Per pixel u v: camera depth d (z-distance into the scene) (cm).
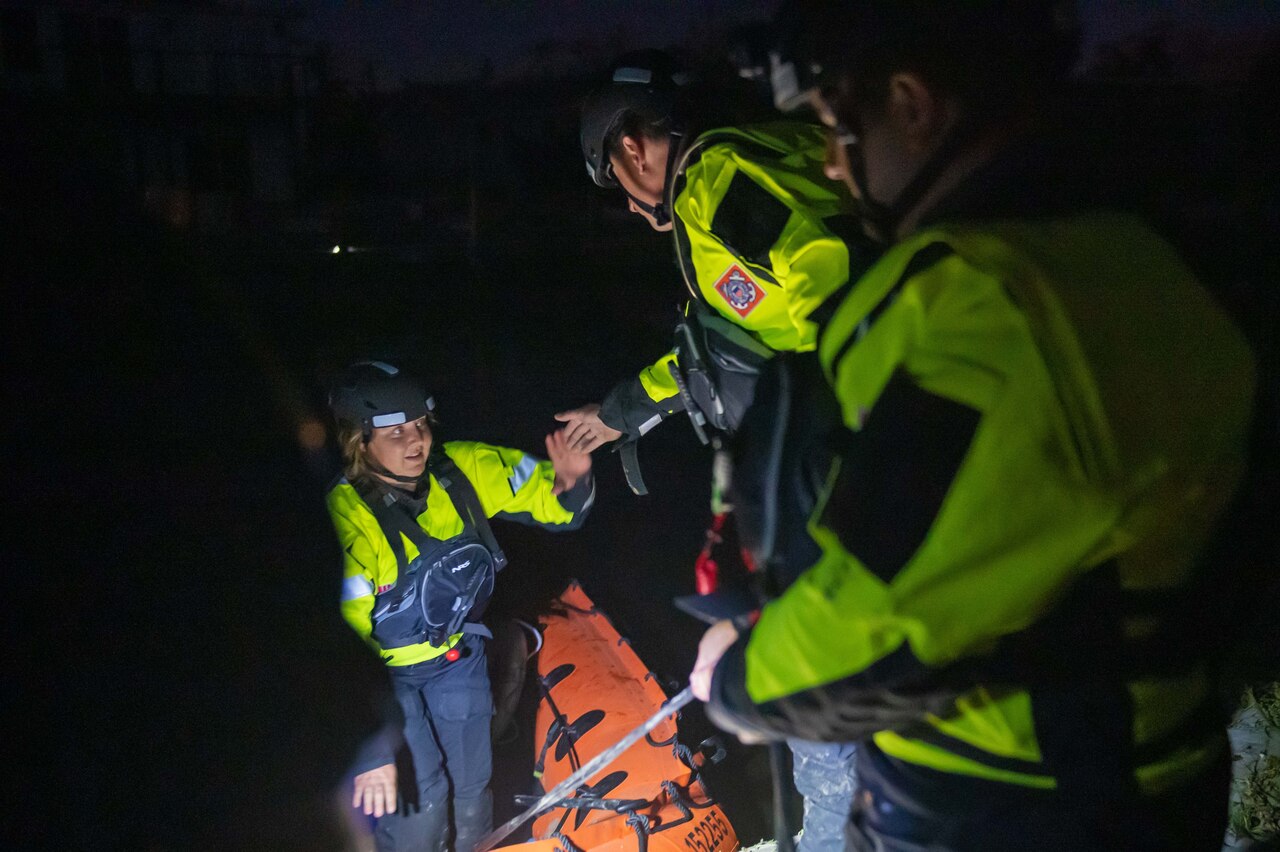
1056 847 100
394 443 282
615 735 288
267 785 349
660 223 223
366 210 2578
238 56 2712
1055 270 95
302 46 2800
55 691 411
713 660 132
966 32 99
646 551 528
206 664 429
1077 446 89
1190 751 106
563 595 389
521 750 345
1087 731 99
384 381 283
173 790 349
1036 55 100
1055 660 98
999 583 90
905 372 94
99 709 399
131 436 783
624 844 246
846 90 108
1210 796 109
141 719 391
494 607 374
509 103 2848
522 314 1369
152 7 2589
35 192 1391
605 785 269
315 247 2286
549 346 1131
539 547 471
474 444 310
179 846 322
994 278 93
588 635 353
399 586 287
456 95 3048
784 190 174
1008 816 103
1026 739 101
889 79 104
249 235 2381
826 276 162
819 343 123
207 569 529
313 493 650
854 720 102
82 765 365
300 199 2736
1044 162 102
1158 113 111
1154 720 102
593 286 1612
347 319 1345
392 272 1847
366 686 406
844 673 99
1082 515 89
